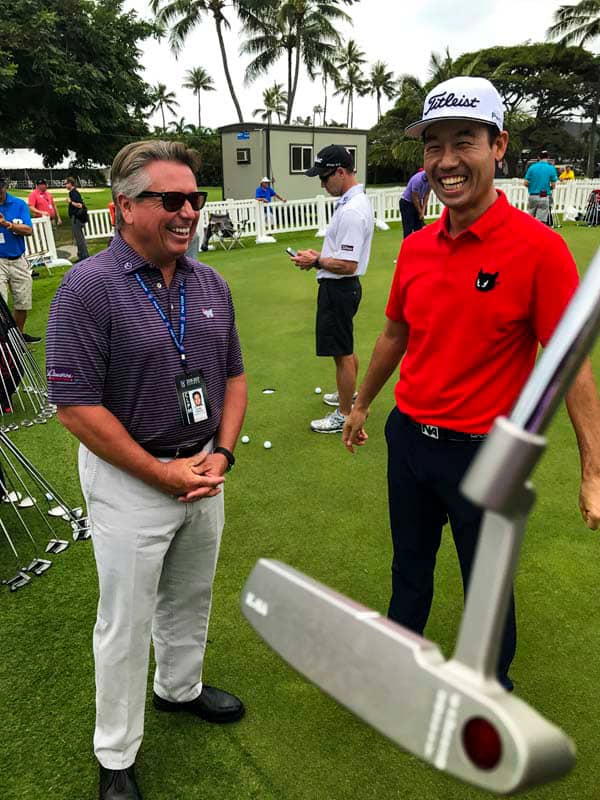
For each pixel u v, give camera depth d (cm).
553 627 265
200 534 196
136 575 179
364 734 220
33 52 1986
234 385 208
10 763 212
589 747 210
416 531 220
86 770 208
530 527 336
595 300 49
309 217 1606
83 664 254
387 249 1270
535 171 1366
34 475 347
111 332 166
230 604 288
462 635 49
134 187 161
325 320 427
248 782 203
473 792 198
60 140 2398
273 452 434
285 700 235
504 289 176
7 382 369
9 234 641
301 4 3316
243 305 859
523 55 5491
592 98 5525
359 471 405
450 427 191
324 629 56
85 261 170
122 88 2344
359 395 251
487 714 44
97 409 166
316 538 335
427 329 192
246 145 1989
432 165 180
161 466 174
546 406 49
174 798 198
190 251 685
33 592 298
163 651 219
